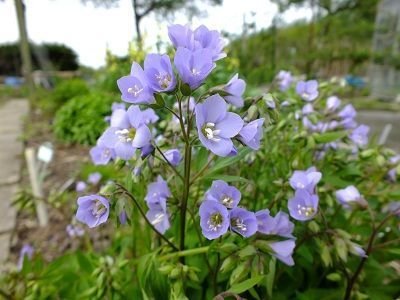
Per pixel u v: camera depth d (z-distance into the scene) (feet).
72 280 0.86
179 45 0.54
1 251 1.35
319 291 0.73
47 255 1.31
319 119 0.86
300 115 0.82
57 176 2.13
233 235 0.62
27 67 5.70
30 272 0.84
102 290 0.70
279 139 0.83
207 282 0.72
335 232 0.61
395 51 8.15
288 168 0.79
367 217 0.83
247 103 0.60
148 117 0.68
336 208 0.84
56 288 0.83
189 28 0.54
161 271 0.58
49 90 6.42
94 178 0.98
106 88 3.72
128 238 0.95
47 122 3.92
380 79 8.42
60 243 1.39
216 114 0.50
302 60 8.00
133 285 0.76
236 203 0.53
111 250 0.97
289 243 0.56
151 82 0.48
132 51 2.58
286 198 0.66
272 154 0.81
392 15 8.30
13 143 3.08
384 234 0.83
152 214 0.65
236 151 0.52
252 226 0.52
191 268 0.59
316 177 0.63
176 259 0.64
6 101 6.67
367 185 0.98
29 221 1.58
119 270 0.74
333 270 0.77
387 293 0.74
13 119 4.42
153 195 0.64
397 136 3.77
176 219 0.72
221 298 0.50
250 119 0.56
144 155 0.53
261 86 3.51
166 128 0.73
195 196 0.69
